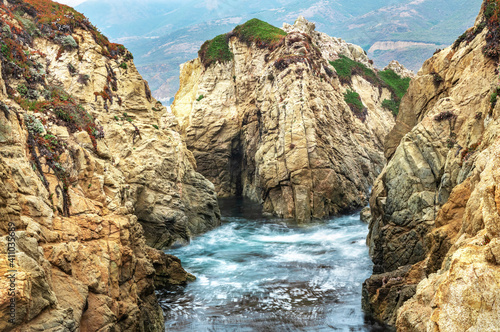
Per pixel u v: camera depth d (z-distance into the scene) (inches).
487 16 855.7
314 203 1461.6
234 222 1434.5
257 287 786.2
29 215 440.8
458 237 517.0
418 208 773.9
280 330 609.9
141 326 529.3
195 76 2306.8
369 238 1013.8
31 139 538.9
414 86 1014.4
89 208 573.9
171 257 809.5
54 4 1189.1
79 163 617.0
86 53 1112.2
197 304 708.7
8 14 986.7
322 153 1525.6
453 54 952.9
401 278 641.0
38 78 755.4
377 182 970.7
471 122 739.4
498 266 305.7
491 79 776.9
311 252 1021.2
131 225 647.1
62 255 434.6
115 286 506.3
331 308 683.4
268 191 1599.4
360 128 1955.0
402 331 447.5
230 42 2220.7
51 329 347.9
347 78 2230.6
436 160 785.6
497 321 288.8
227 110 2096.5
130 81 1216.8
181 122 2190.0
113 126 1069.8
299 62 1713.8
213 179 2064.5
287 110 1585.9
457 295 309.7
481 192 465.4
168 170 1159.0
